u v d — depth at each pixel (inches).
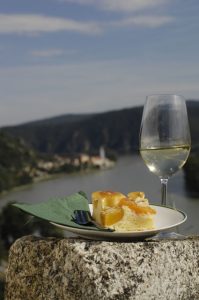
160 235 31.7
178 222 31.4
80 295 28.6
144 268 28.9
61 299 29.2
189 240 30.6
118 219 30.7
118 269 28.6
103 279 28.4
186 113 34.8
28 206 31.6
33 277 30.5
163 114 33.9
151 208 31.4
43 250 30.4
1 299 36.5
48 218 30.7
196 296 30.2
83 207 33.3
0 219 662.5
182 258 29.9
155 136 34.0
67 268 29.1
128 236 29.7
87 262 28.6
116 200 31.4
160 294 29.1
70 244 29.3
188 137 34.6
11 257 32.0
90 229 29.9
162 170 34.6
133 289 28.6
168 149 33.8
